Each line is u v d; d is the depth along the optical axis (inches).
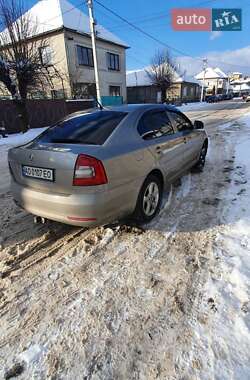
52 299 91.2
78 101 775.1
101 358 71.1
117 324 80.7
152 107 151.1
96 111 138.7
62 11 954.1
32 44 581.3
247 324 77.5
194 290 92.0
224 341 73.2
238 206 150.1
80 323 81.7
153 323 80.5
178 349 72.1
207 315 81.7
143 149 126.8
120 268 105.5
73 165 102.1
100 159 103.8
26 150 116.6
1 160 313.1
